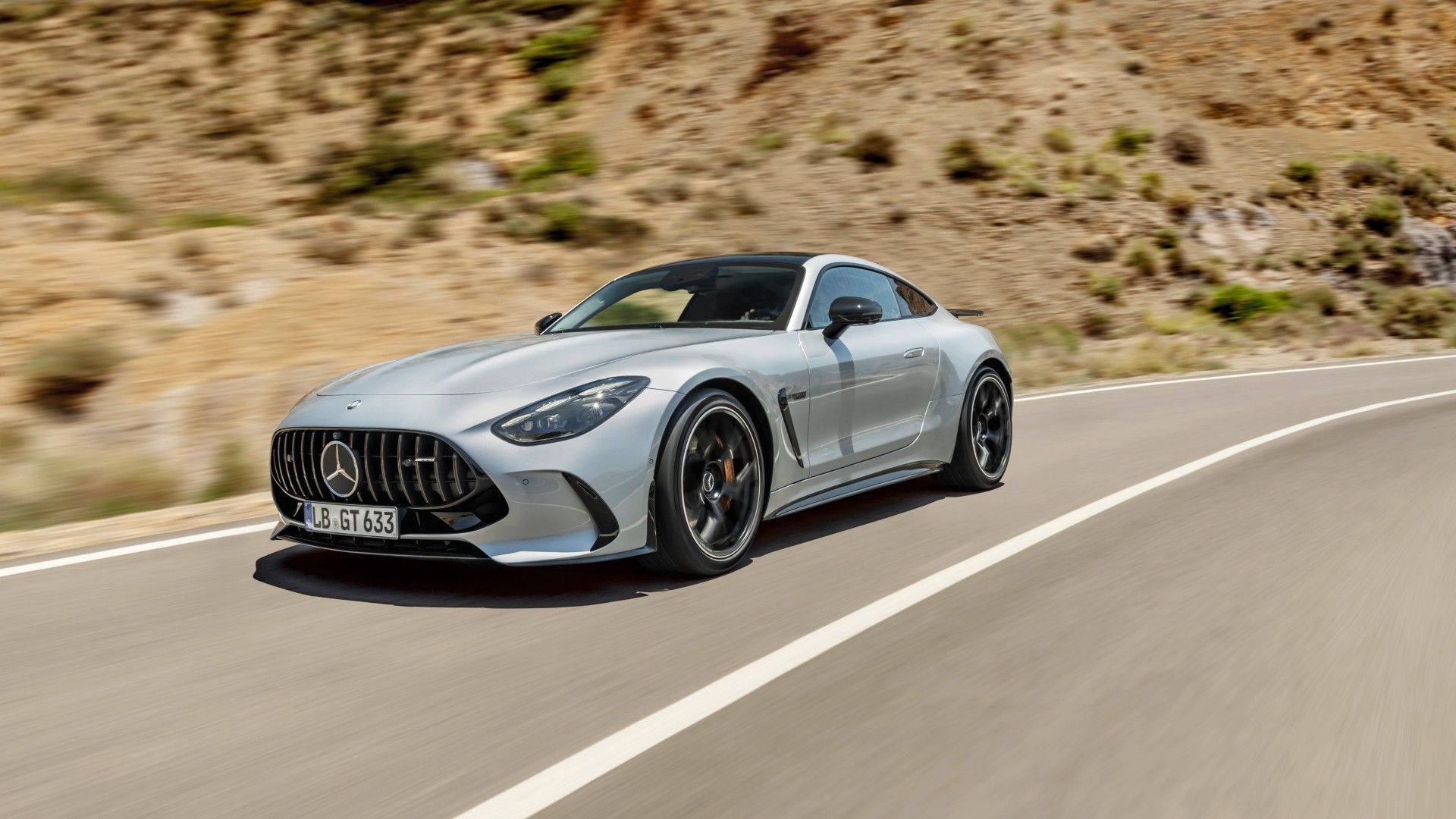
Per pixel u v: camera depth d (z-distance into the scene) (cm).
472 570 481
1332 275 2292
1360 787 260
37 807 258
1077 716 306
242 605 431
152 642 386
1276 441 851
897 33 3000
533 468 419
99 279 1229
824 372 531
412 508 432
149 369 1005
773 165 2397
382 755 286
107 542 589
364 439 441
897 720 304
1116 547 510
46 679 349
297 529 474
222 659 367
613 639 383
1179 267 2189
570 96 3152
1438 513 580
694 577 465
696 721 305
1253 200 2483
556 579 464
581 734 297
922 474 618
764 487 495
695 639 381
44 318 1122
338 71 3247
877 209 2214
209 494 771
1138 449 822
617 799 257
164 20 3281
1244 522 560
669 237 1897
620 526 432
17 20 3203
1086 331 1928
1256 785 262
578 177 2630
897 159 2397
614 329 548
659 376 453
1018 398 1190
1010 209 2261
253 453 819
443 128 3077
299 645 380
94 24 3234
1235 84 3019
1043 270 2097
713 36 3150
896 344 590
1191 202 2375
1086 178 2430
